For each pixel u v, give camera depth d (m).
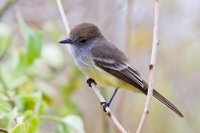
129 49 11.25
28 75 10.47
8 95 9.49
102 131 12.36
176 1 14.35
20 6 14.45
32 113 8.30
